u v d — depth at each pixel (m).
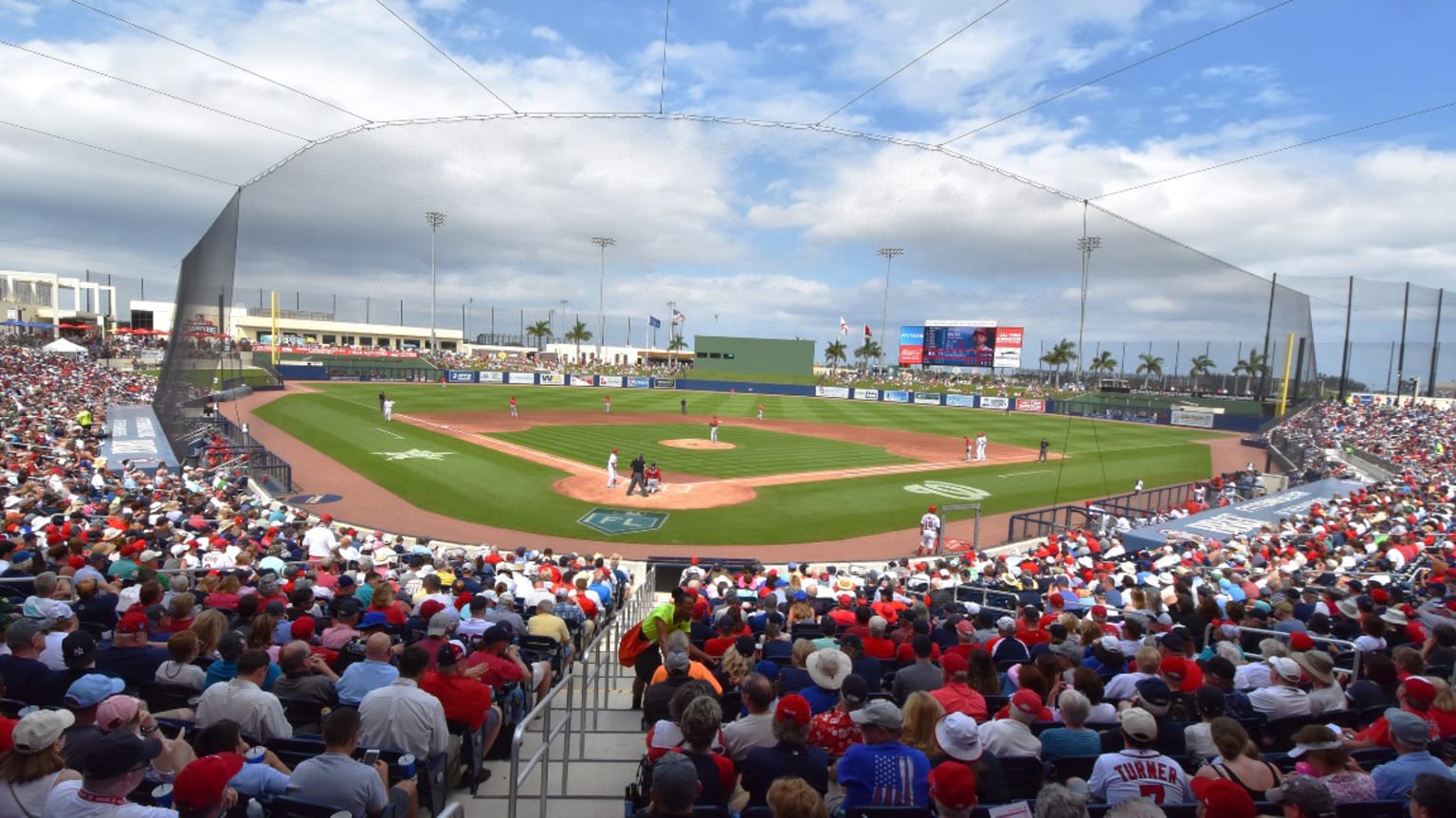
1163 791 4.71
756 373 97.81
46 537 11.66
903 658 8.16
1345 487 26.47
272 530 15.79
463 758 6.02
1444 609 10.16
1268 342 35.16
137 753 3.71
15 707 5.21
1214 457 44.50
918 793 4.55
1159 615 9.92
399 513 23.58
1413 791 3.82
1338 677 8.10
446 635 6.82
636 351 133.00
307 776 4.34
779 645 8.18
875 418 63.03
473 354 106.94
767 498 27.84
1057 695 6.79
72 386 42.47
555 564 15.57
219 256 21.77
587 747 7.18
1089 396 53.31
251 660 5.47
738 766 5.07
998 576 14.99
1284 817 4.20
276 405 49.50
